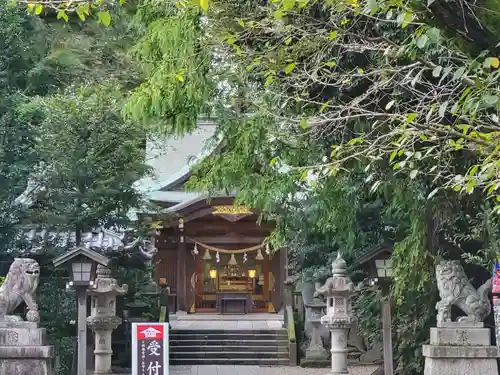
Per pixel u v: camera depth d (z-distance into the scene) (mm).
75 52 24609
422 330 16672
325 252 24516
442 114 7312
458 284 13469
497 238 12781
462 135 7484
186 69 11695
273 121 12164
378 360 23188
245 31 10555
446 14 8078
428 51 8734
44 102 20531
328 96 11250
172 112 12273
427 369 13445
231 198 33031
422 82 8414
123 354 23453
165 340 11719
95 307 19047
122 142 20922
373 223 18500
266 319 32344
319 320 24812
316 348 24672
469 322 13383
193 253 35656
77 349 17828
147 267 24250
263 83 11812
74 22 26078
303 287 25328
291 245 24359
